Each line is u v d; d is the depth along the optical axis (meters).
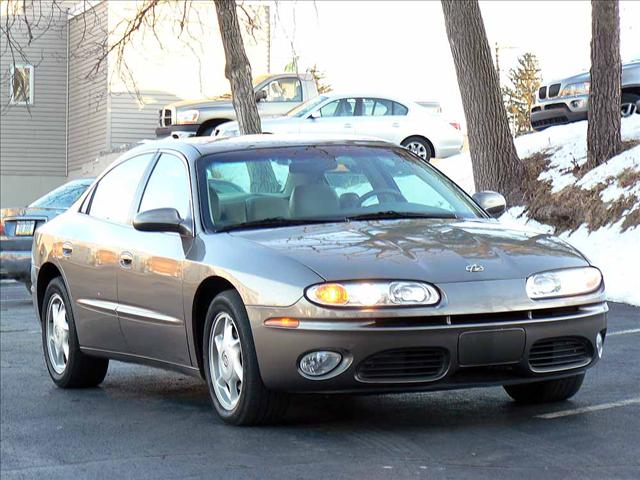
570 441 5.59
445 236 6.22
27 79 37.84
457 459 5.29
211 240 6.43
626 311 11.18
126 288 7.14
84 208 8.16
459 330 5.64
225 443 5.85
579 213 15.11
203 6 34.16
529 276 5.84
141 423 6.69
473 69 17.09
